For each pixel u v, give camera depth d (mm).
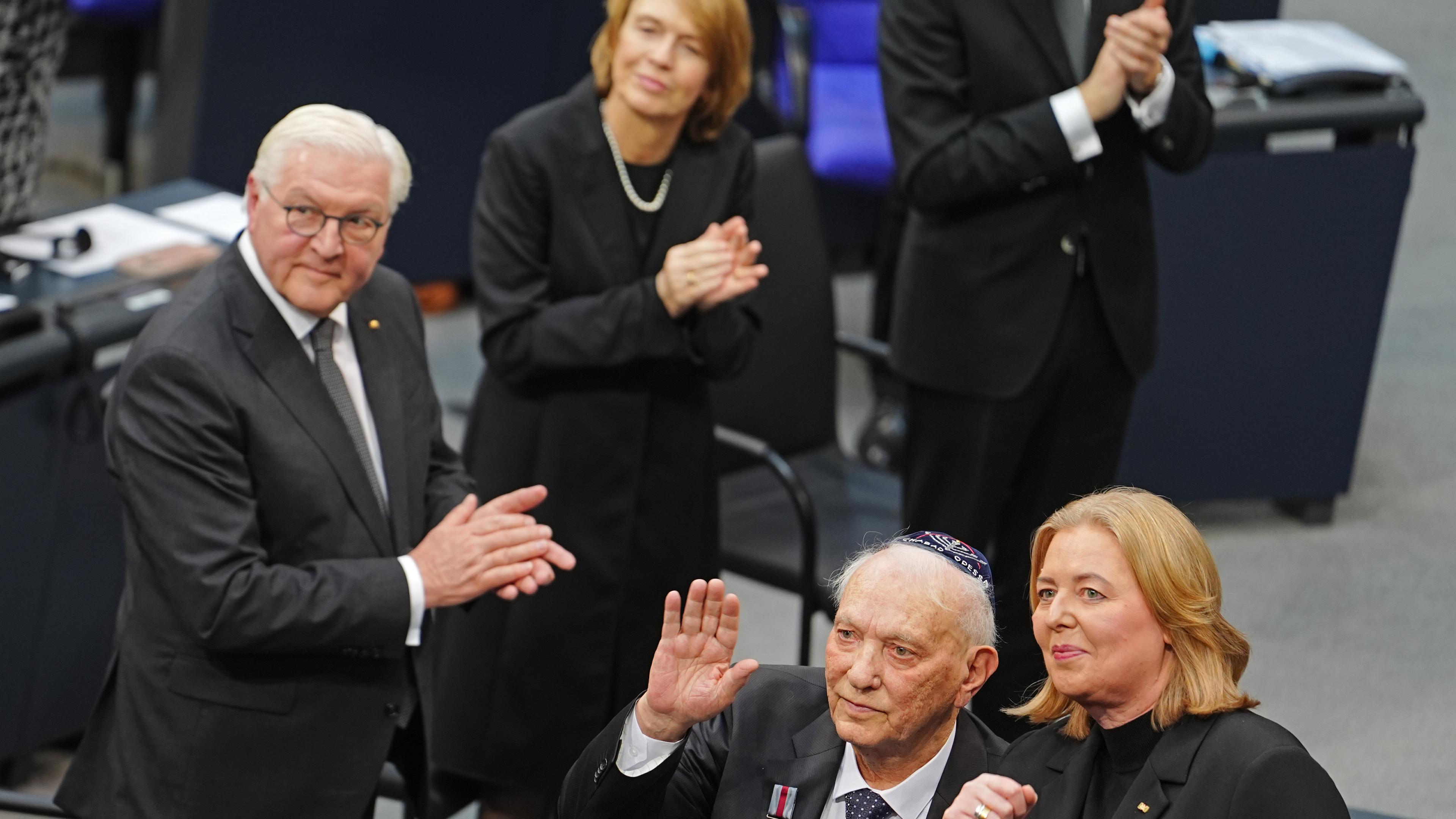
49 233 13844
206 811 9000
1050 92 11305
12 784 13039
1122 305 11711
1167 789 6793
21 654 12664
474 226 11328
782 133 21578
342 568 8945
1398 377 19953
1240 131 15227
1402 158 15812
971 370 11797
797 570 12672
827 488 13891
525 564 9133
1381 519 17141
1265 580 15961
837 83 20422
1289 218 15898
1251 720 6848
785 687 8188
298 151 8727
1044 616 7000
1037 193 11484
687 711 7484
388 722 9367
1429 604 15625
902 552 7496
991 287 11680
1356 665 14625
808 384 14047
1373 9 32469
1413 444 18516
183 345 8719
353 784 9273
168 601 8922
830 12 20375
